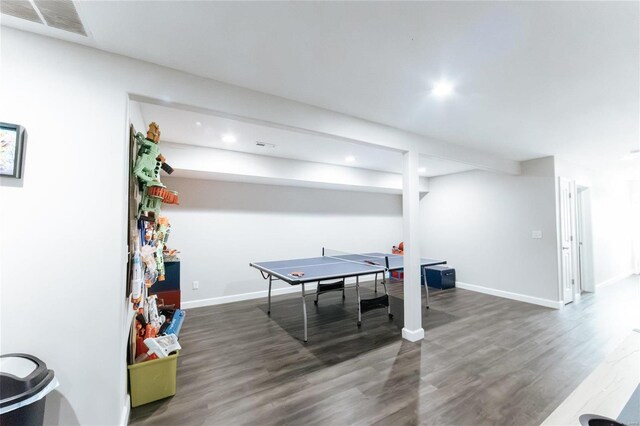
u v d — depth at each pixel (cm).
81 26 141
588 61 175
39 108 144
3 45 139
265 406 192
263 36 152
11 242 136
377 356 262
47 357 141
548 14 135
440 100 231
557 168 426
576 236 482
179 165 358
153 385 196
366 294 497
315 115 240
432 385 214
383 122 278
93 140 154
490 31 148
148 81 173
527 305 427
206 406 192
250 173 407
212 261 439
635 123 280
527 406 189
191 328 335
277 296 485
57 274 144
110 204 156
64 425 143
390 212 656
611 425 66
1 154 133
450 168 516
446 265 576
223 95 200
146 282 228
